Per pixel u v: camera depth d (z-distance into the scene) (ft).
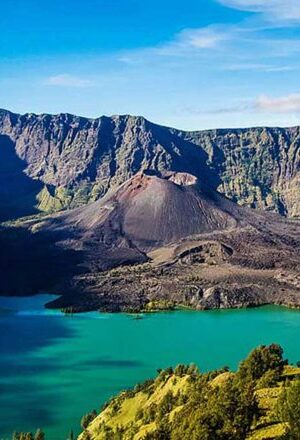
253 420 418.92
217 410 418.51
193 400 507.30
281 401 419.13
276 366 592.19
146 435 477.77
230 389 445.78
